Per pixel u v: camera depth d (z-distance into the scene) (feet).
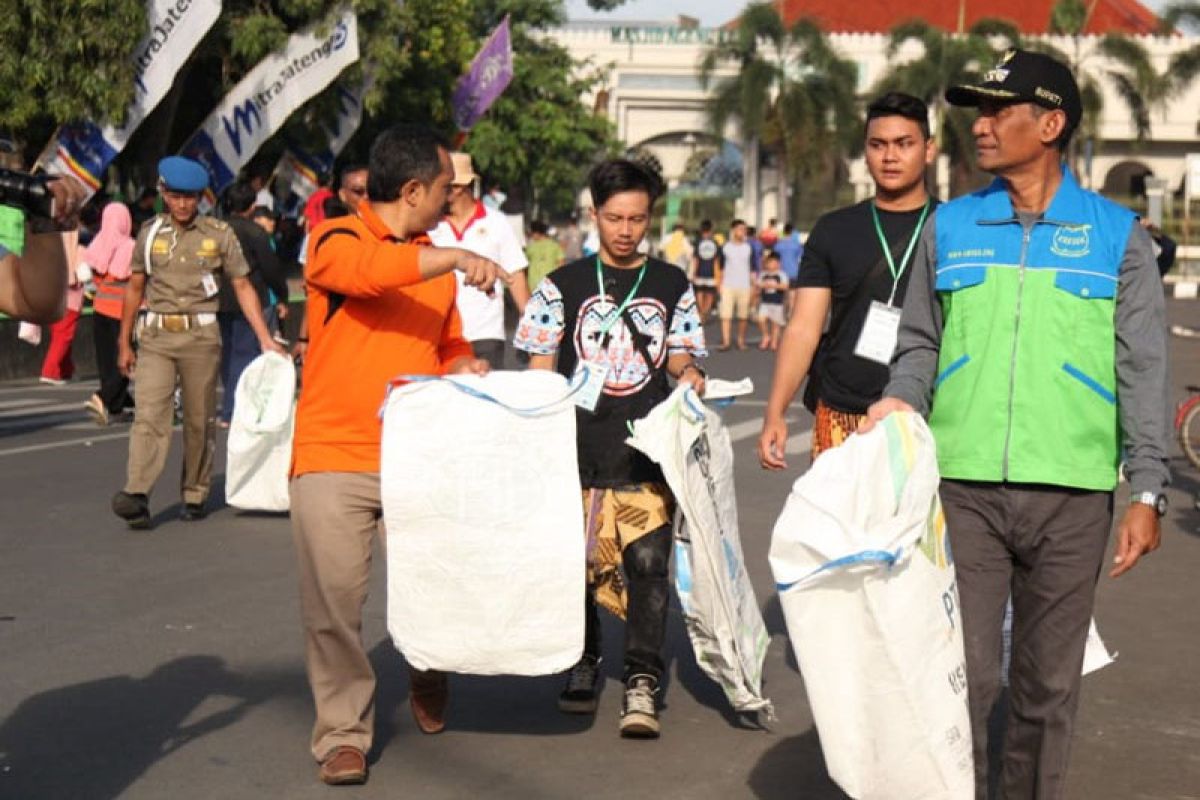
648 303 20.88
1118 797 18.48
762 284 98.17
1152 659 24.61
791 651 24.81
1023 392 15.33
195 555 31.24
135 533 33.53
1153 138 253.03
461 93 101.40
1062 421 15.31
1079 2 212.43
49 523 34.55
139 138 106.01
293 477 18.58
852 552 14.29
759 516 36.37
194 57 98.37
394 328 18.51
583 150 170.81
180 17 78.74
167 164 33.76
